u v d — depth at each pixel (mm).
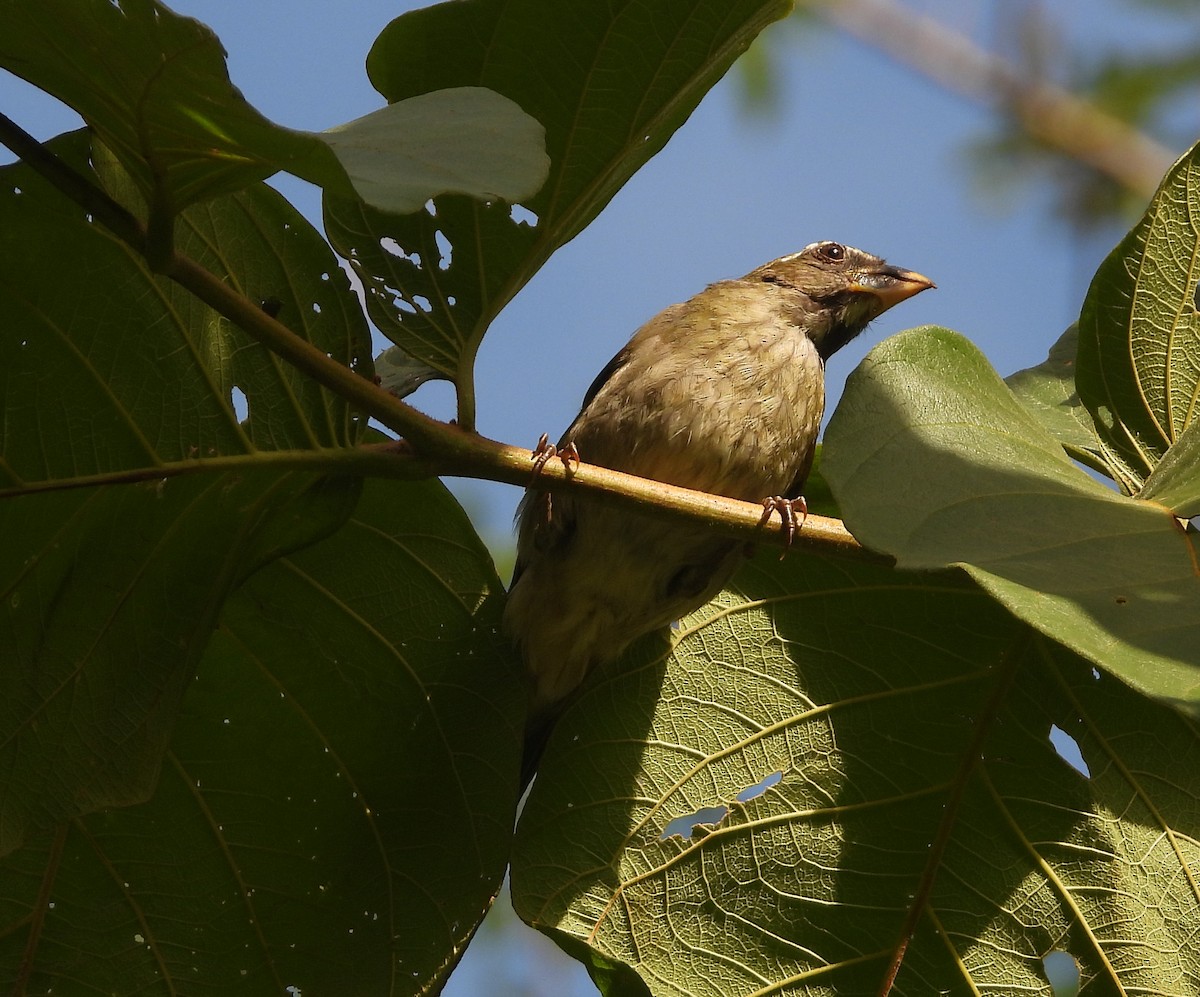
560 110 5617
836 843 6941
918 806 6918
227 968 6590
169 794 6570
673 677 7180
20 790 5547
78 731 5605
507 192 3816
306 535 5852
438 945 6656
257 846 6633
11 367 5371
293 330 5645
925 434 4793
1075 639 3574
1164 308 6238
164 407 5512
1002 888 6809
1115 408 6320
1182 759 6695
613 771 7074
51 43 4109
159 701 5633
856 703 7047
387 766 6711
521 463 5699
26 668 5562
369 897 6680
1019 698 6914
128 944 6531
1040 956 6727
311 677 6629
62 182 4637
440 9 5398
